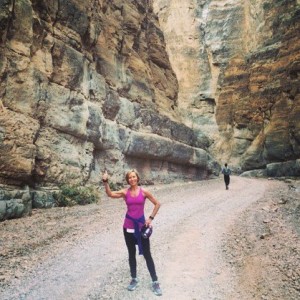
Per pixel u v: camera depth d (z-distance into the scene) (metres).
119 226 10.05
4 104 12.62
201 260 6.85
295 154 38.47
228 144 52.12
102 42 23.66
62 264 6.57
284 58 43.59
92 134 18.56
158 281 5.66
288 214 11.96
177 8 61.31
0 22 12.43
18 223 10.34
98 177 19.50
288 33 43.22
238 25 56.28
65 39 17.47
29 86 13.91
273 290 5.36
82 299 5.02
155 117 28.66
